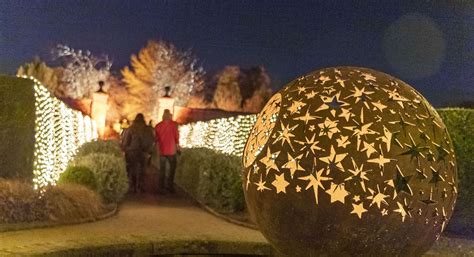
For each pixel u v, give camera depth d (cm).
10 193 970
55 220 992
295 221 473
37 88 1245
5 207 945
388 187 455
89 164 1347
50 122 1381
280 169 474
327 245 471
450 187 483
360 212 456
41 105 1276
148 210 1312
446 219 490
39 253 685
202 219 1172
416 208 463
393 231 464
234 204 1253
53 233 891
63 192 1054
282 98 502
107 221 1082
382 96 477
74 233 902
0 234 863
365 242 465
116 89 5925
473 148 1052
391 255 475
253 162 499
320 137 465
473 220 1045
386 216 459
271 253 771
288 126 481
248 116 2080
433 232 484
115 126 5272
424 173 464
